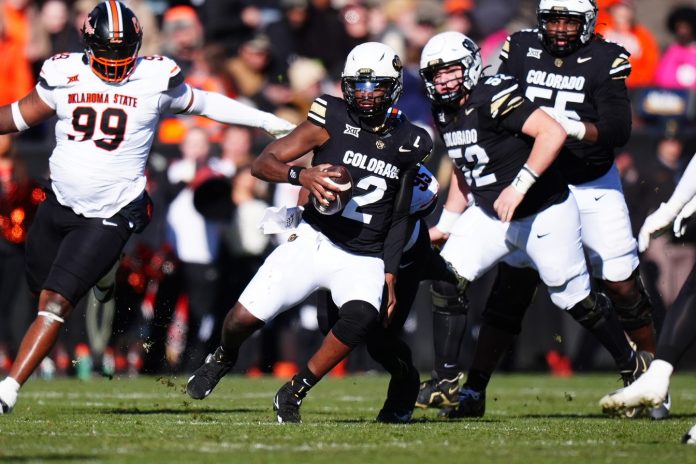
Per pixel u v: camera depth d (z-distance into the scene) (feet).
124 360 121.29
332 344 67.87
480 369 82.74
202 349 123.03
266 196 126.00
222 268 123.44
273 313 69.26
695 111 136.56
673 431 69.26
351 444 59.67
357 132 68.28
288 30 152.46
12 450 56.18
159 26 157.99
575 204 78.33
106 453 55.31
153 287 119.34
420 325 129.29
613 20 152.76
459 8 155.12
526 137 75.36
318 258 69.00
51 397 96.78
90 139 73.41
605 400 66.39
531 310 132.36
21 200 114.42
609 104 80.02
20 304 121.08
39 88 74.28
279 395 70.03
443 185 125.18
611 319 81.15
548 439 63.93
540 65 81.82
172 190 123.13
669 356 65.36
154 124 74.95
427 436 64.23
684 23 153.89
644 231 74.18
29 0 146.30
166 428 66.39
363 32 156.76
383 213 69.10
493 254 79.97
